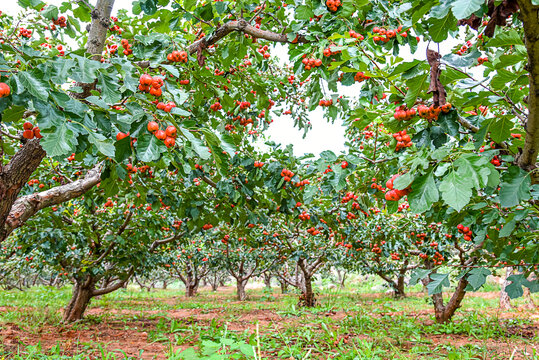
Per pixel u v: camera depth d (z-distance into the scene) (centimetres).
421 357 461
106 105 200
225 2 323
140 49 309
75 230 680
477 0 136
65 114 184
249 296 2095
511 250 286
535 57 159
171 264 1609
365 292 2308
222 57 380
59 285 2283
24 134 249
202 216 576
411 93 212
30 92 165
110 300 1591
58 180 597
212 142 230
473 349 523
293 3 316
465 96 218
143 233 792
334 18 298
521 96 216
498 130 221
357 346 509
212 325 666
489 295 1819
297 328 664
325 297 1728
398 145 315
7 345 526
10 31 450
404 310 1073
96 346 544
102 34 331
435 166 184
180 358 363
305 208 669
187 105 385
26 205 306
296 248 1218
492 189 287
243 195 522
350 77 304
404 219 924
